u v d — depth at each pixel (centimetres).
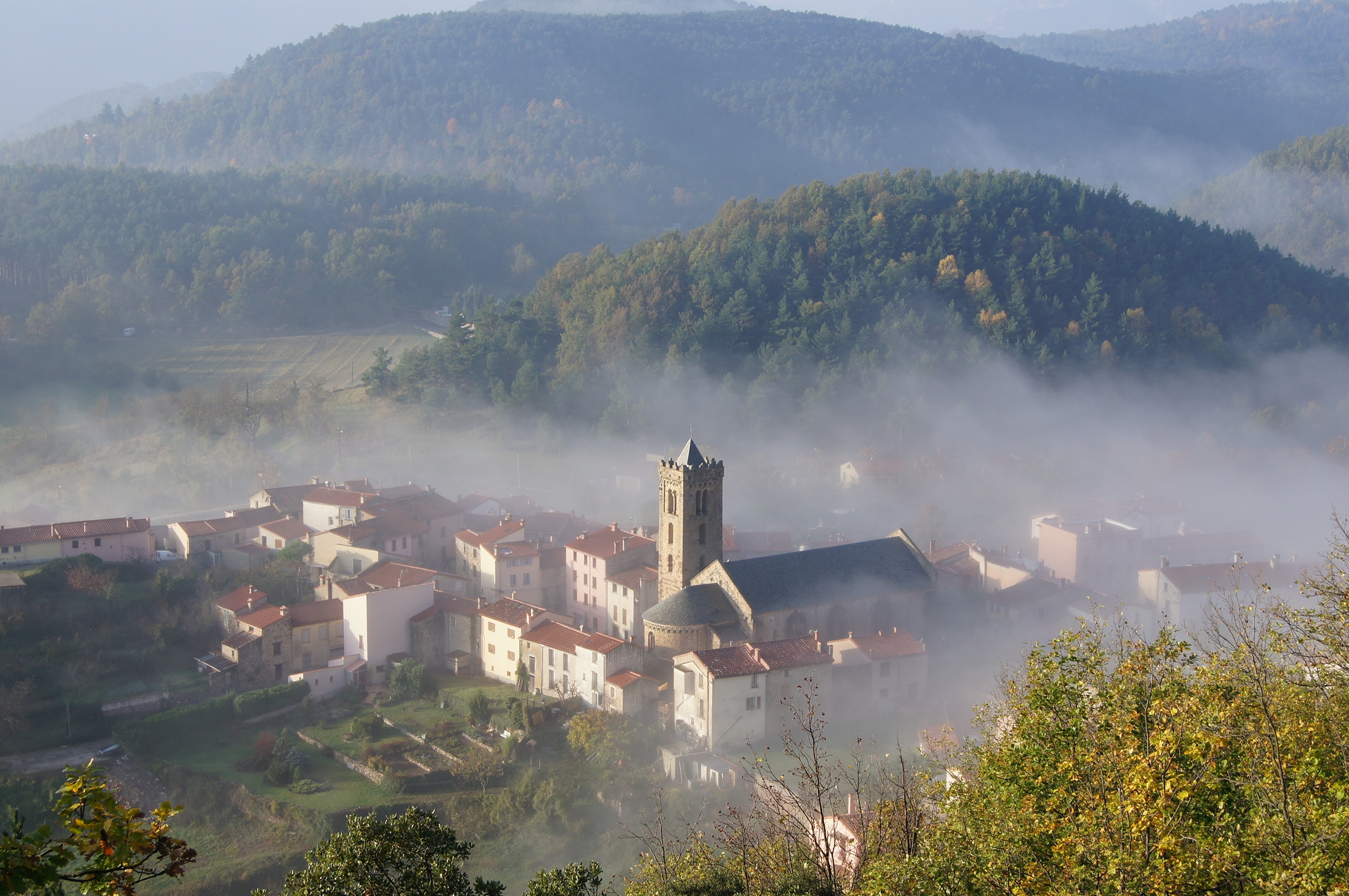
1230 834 3631
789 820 5644
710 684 10400
